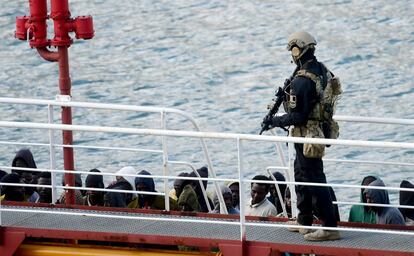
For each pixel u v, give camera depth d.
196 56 117.88
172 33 127.00
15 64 114.62
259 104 100.69
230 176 81.12
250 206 49.59
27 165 51.88
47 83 108.81
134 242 41.56
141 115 97.25
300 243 40.88
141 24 131.12
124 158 85.19
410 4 134.00
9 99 44.00
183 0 140.00
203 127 95.31
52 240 43.84
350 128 92.50
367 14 131.50
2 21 131.88
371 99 101.81
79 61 116.50
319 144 40.28
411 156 84.88
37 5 46.44
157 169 83.19
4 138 90.31
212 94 104.56
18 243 42.03
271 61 115.00
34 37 46.66
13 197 47.75
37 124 42.19
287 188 49.47
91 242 44.53
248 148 85.94
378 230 40.44
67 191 46.41
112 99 104.38
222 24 130.12
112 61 116.69
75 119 96.44
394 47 118.62
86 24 46.44
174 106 101.69
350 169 81.19
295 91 40.41
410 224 47.94
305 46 40.59
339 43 120.94
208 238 41.09
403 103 100.69
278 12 134.38
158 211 44.22
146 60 116.94
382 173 80.69
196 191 50.56
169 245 43.53
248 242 40.81
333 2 137.00
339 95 41.19
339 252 40.38
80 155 85.81
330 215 41.31
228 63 115.00
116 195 46.97
